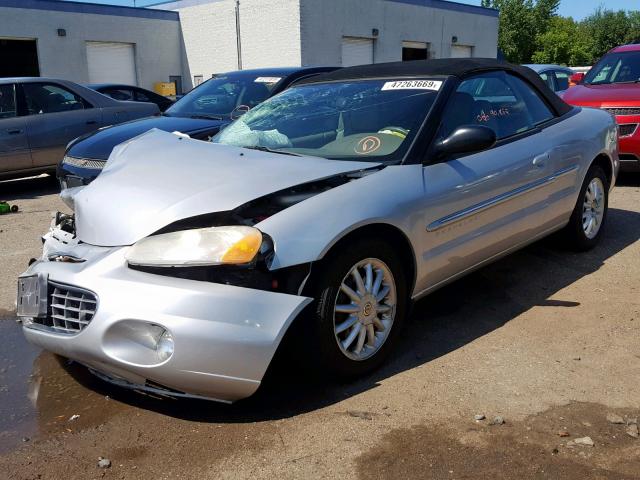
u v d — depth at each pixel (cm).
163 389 280
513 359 337
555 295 427
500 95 421
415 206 327
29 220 698
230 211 284
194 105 713
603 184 512
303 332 291
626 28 5059
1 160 842
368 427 277
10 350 369
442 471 247
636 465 248
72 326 286
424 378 319
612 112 729
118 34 2317
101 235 299
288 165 324
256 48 2317
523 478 242
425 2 2627
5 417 295
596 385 309
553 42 4456
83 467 256
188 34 2512
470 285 450
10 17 2006
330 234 287
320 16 2227
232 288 270
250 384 271
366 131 368
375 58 2480
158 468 254
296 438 271
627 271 469
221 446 267
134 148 379
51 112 883
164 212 289
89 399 309
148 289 267
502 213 391
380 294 321
